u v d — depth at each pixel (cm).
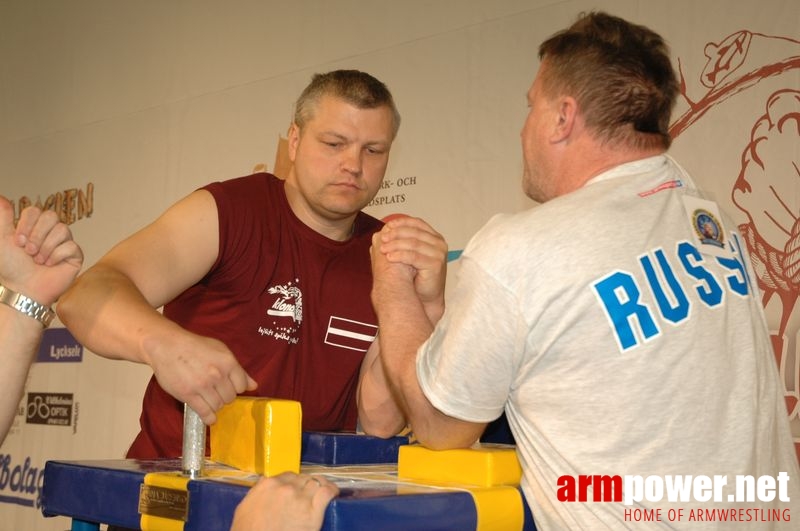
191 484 98
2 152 453
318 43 321
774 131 217
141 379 362
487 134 270
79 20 422
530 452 104
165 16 380
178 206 164
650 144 113
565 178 115
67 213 413
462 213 273
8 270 95
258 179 177
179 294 163
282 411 105
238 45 349
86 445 379
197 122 360
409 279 125
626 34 114
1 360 94
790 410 211
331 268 175
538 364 102
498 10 271
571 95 112
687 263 104
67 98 422
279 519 86
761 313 112
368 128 167
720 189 225
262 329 168
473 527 98
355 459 129
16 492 405
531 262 100
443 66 283
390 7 300
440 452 112
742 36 224
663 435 97
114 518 106
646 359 98
